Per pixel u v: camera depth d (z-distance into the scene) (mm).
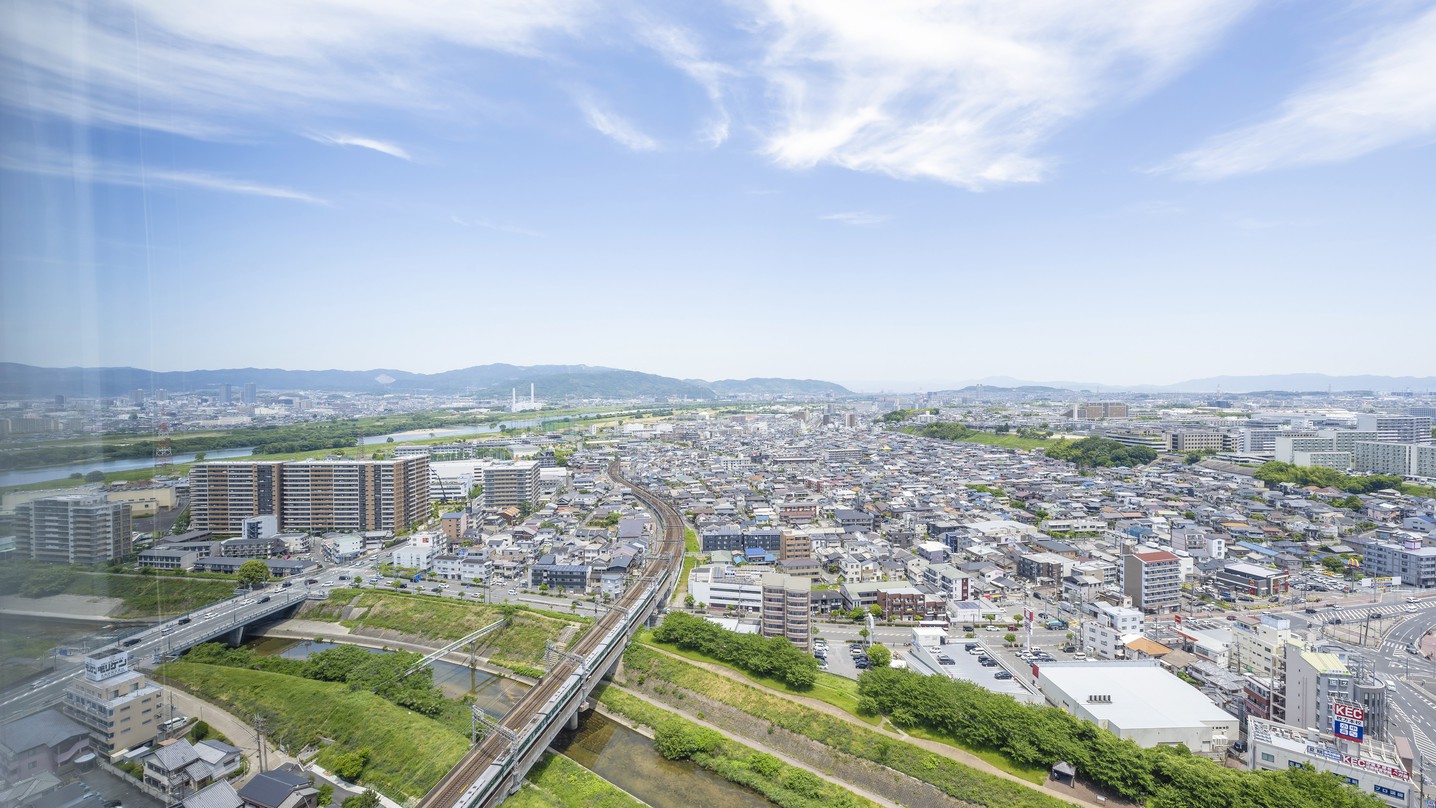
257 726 110188
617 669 138375
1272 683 112812
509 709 114938
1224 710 117312
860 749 108250
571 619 154125
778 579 149750
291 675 130500
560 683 119312
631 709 125375
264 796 87500
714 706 123500
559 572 186500
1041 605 175125
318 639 160125
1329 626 158500
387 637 159250
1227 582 187000
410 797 93938
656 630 148000
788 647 131000
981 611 165125
